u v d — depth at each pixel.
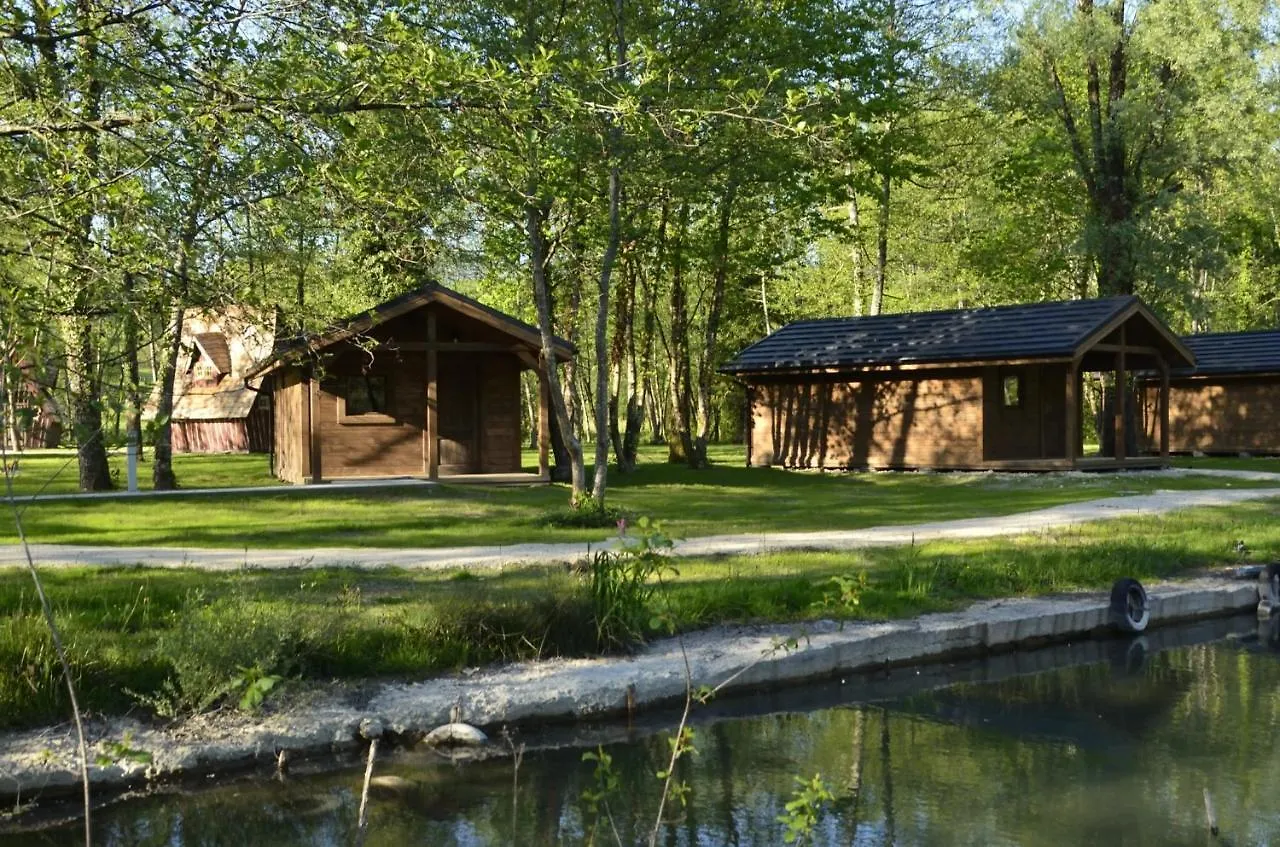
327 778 7.75
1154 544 15.17
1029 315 30.31
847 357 31.61
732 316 49.31
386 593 11.09
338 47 8.09
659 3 19.28
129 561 13.08
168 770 7.64
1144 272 32.72
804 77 21.56
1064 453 31.42
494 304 37.69
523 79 8.97
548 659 9.76
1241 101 30.69
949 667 10.91
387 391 25.22
